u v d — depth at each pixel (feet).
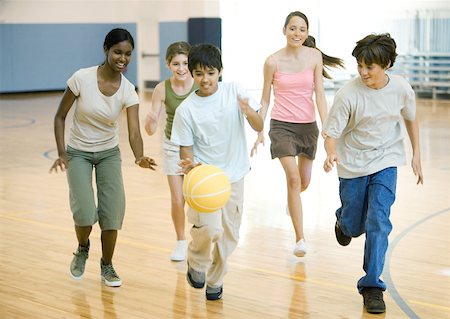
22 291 16.66
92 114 16.17
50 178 31.91
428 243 20.71
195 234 14.94
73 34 78.84
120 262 19.01
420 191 28.19
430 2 68.49
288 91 19.54
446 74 67.15
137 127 16.52
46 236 21.84
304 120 19.62
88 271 18.25
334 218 24.14
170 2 77.00
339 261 19.02
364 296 15.30
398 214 24.36
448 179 30.63
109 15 81.05
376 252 14.96
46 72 77.66
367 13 72.33
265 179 31.60
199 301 15.94
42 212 25.21
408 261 18.93
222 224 15.24
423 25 68.90
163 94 18.16
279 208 25.75
